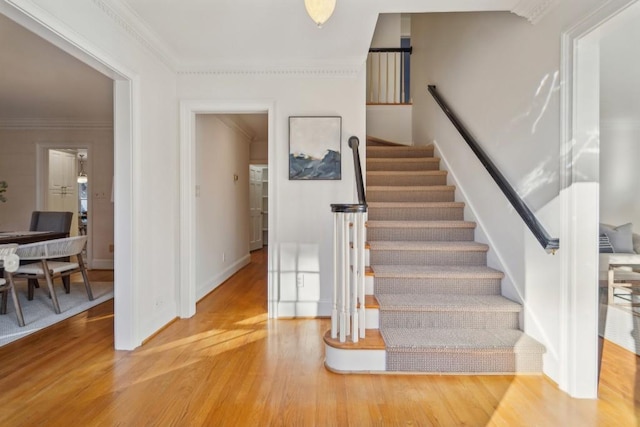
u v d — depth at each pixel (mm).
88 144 5723
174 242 3332
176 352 2586
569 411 1873
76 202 7633
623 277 3598
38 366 2357
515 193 2449
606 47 2908
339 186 3354
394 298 2660
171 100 3246
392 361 2262
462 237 3248
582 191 1962
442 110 4047
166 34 2766
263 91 3340
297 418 1809
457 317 2504
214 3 2330
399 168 4195
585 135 1946
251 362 2428
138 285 2678
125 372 2279
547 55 2164
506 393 2039
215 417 1812
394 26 6160
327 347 2344
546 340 2221
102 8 2215
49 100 4527
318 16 1376
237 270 5656
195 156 3639
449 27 3908
